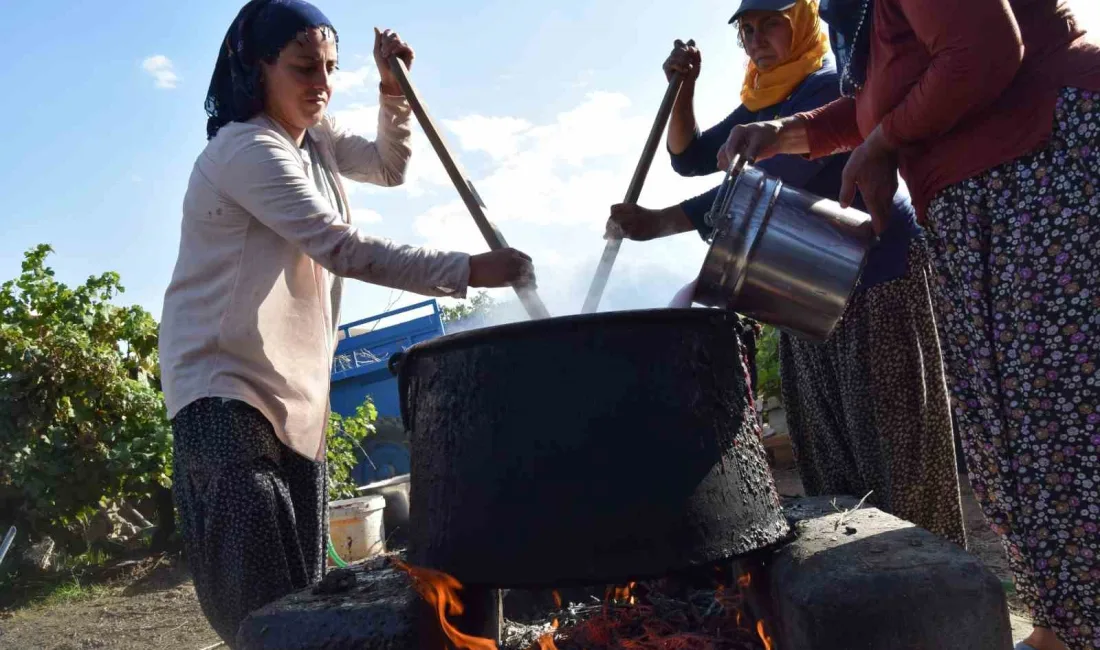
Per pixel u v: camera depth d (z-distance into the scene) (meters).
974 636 1.52
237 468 2.15
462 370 1.68
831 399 2.78
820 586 1.57
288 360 2.28
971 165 1.77
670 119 3.25
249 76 2.28
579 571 1.57
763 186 2.07
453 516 1.66
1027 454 1.75
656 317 1.63
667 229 2.80
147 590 5.75
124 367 7.52
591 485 1.58
